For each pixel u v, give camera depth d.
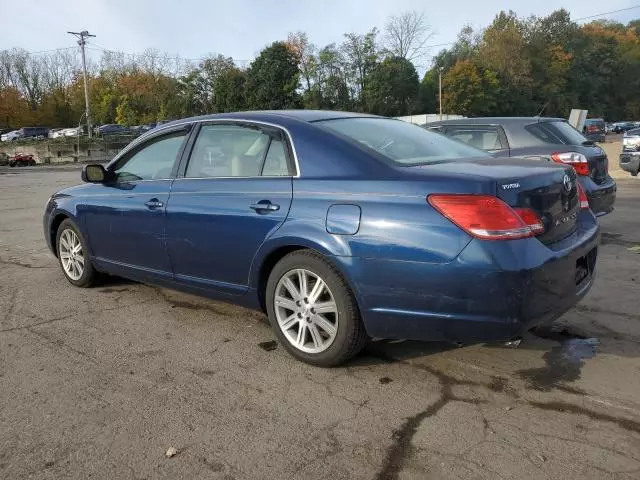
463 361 3.65
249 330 4.31
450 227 2.97
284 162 3.74
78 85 86.75
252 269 3.79
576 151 6.95
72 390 3.35
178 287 4.45
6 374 3.59
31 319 4.64
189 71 79.12
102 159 56.25
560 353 3.75
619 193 12.23
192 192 4.18
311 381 3.43
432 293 3.04
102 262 5.10
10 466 2.62
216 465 2.60
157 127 4.79
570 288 3.26
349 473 2.52
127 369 3.64
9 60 86.12
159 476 2.52
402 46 74.56
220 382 3.44
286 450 2.70
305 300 3.59
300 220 3.47
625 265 5.93
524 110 82.12
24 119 84.38
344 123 3.95
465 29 88.56
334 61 73.62
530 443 2.71
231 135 4.13
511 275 2.89
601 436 2.76
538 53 85.50
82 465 2.62
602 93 100.75
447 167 3.30
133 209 4.60
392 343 3.96
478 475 2.48
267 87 73.81
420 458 2.61
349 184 3.37
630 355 3.69
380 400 3.17
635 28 116.88
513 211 2.97
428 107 80.94
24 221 10.68
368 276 3.21
